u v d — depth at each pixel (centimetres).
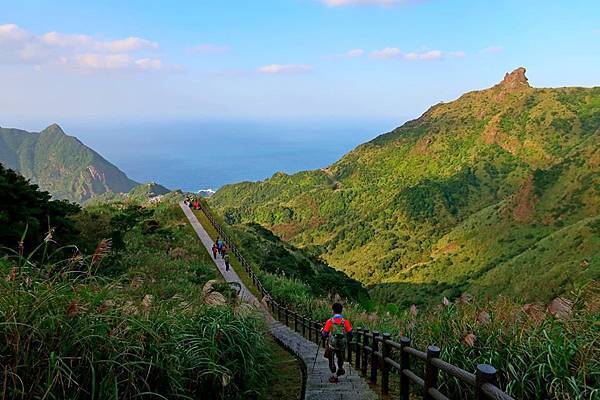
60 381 315
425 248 12231
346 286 4150
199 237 3338
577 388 375
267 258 3862
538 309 525
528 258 7388
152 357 383
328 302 1883
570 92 18825
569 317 476
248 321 662
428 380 421
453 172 16825
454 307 685
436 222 13888
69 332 334
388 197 16838
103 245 411
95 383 336
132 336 378
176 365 423
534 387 420
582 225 7006
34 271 372
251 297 2030
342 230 15425
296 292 2145
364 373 773
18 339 304
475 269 9206
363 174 19900
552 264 6694
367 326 1176
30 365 313
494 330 530
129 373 356
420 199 15012
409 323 815
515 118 18175
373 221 15288
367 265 12500
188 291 1084
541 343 453
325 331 710
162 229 3198
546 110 17850
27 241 1290
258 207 19375
